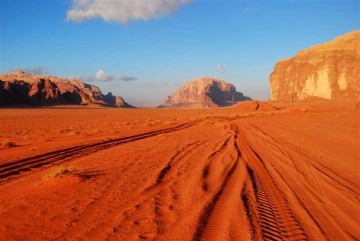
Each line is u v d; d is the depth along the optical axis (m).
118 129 33.44
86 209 7.48
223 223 6.84
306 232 6.62
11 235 6.07
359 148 17.86
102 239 5.92
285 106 134.00
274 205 8.29
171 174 11.23
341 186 10.30
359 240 6.34
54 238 5.95
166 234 6.18
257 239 6.11
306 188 10.00
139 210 7.47
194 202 8.13
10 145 19.38
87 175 10.53
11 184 10.21
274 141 21.22
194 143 19.95
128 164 12.85
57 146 18.80
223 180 10.53
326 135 23.92
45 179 10.05
